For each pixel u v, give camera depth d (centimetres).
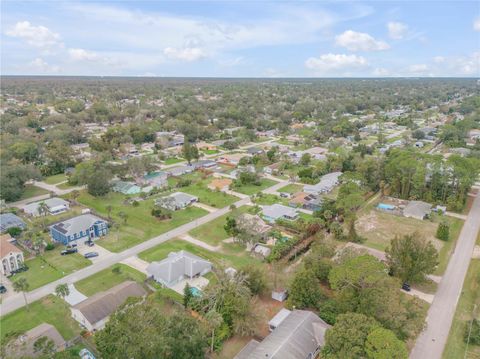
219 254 7662
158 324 4212
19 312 5722
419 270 6312
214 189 11800
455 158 10750
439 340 5178
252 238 7812
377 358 3903
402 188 11256
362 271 5238
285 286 6244
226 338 5147
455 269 7131
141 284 6475
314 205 10112
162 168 14362
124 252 7712
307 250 7938
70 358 4119
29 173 11538
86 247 7906
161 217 9494
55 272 6912
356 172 11994
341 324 4381
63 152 14025
